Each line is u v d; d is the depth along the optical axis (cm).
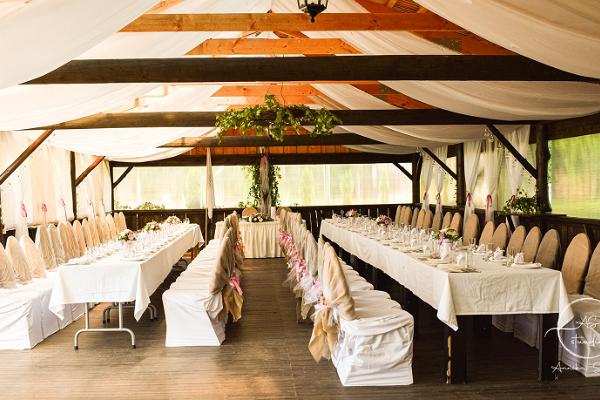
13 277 609
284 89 1015
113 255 650
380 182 1455
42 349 560
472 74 519
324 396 425
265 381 460
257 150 1388
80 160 1141
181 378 471
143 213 1366
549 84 611
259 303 754
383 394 428
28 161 875
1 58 353
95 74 487
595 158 738
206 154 1373
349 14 508
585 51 448
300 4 395
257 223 1187
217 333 566
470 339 564
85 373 487
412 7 630
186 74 495
